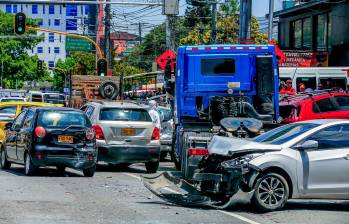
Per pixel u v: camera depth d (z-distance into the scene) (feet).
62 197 48.37
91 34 298.35
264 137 48.88
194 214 42.78
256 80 68.85
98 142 68.95
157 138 70.74
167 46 135.13
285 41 173.68
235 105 66.18
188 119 69.77
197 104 69.82
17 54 363.76
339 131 46.78
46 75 386.73
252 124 59.26
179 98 69.77
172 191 51.11
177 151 71.51
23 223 37.24
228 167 45.03
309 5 152.66
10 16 358.64
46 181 58.95
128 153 69.36
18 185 54.85
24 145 64.34
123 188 55.52
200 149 53.57
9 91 212.23
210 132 61.21
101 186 56.59
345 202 51.96
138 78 150.30
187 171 53.72
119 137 69.41
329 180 45.80
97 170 73.82
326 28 153.89
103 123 69.31
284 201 45.24
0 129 84.48
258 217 42.70
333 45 147.23
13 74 361.51
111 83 119.24
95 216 40.50
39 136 62.75
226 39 220.02
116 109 70.33
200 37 241.55
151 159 70.13
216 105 66.85
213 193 48.19
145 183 53.72
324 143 46.32
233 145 46.52
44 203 45.01
